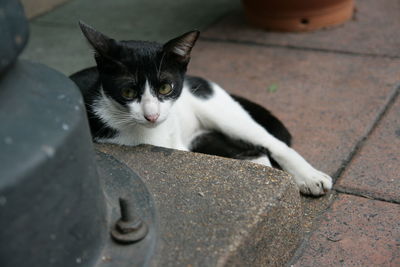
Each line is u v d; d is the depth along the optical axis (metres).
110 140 1.05
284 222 0.92
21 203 0.76
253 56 1.39
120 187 0.92
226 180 0.94
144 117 1.00
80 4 1.73
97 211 0.84
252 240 0.88
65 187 0.79
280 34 1.46
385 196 1.02
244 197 0.91
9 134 0.77
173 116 1.07
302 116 1.20
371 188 1.03
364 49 1.38
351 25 1.47
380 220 0.98
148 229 0.87
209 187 0.93
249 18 1.51
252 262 0.89
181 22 1.56
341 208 1.01
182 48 1.01
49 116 0.79
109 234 0.87
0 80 0.79
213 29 1.51
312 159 1.10
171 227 0.88
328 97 1.24
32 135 0.77
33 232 0.77
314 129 1.17
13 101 0.79
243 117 1.12
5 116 0.78
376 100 1.22
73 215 0.81
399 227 0.97
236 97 1.18
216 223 0.88
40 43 1.51
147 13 1.63
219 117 1.12
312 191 1.04
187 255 0.85
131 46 1.00
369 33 1.43
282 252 0.93
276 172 0.94
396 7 1.52
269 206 0.90
